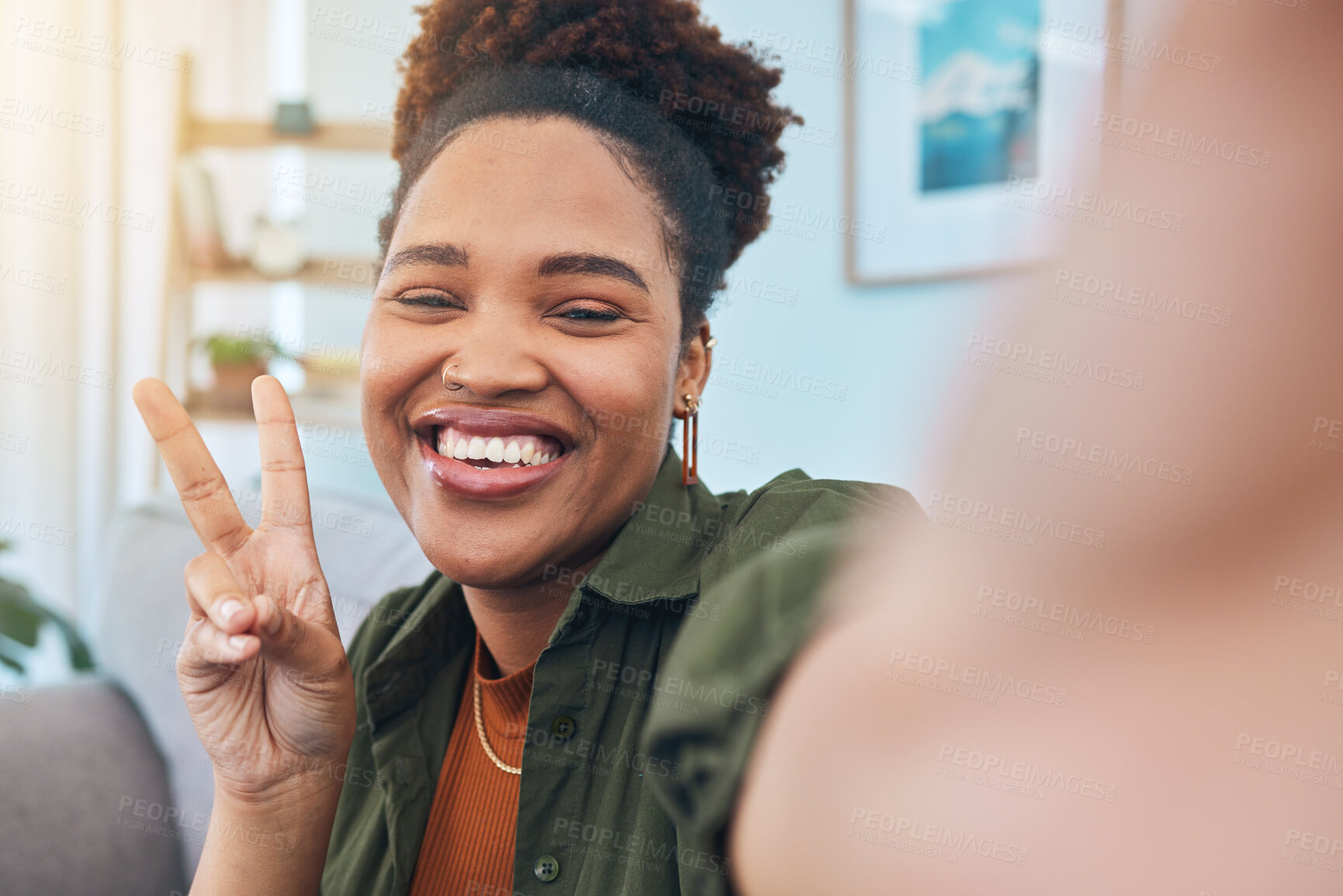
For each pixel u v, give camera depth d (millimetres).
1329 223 149
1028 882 175
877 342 2066
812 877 197
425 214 728
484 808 790
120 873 1269
